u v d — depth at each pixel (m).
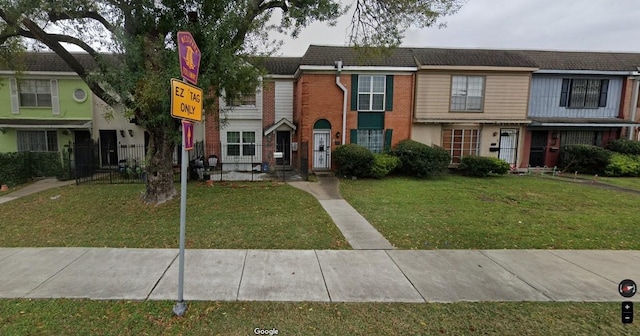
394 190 11.05
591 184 12.62
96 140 15.48
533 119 16.11
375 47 10.29
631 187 11.96
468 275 4.45
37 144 15.22
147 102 6.95
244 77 8.28
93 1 6.65
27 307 3.47
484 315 3.47
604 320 3.39
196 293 3.84
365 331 3.19
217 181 12.53
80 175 13.41
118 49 7.18
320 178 13.59
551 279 4.34
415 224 6.91
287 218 7.25
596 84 16.62
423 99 15.16
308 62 14.45
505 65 15.35
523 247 5.58
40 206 8.44
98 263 4.67
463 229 6.57
